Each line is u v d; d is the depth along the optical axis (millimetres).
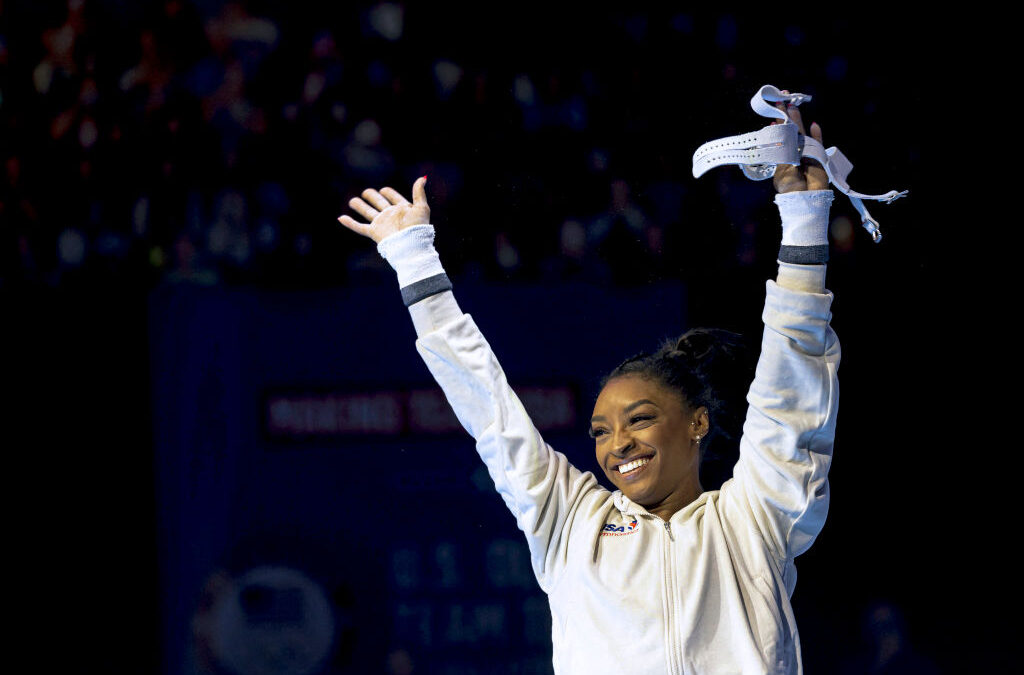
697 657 5078
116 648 10062
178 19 11109
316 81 11086
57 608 10109
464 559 9898
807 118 11344
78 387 10406
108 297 10617
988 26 11266
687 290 10828
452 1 11219
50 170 10898
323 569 9836
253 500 9875
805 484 5312
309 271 10711
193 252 10711
